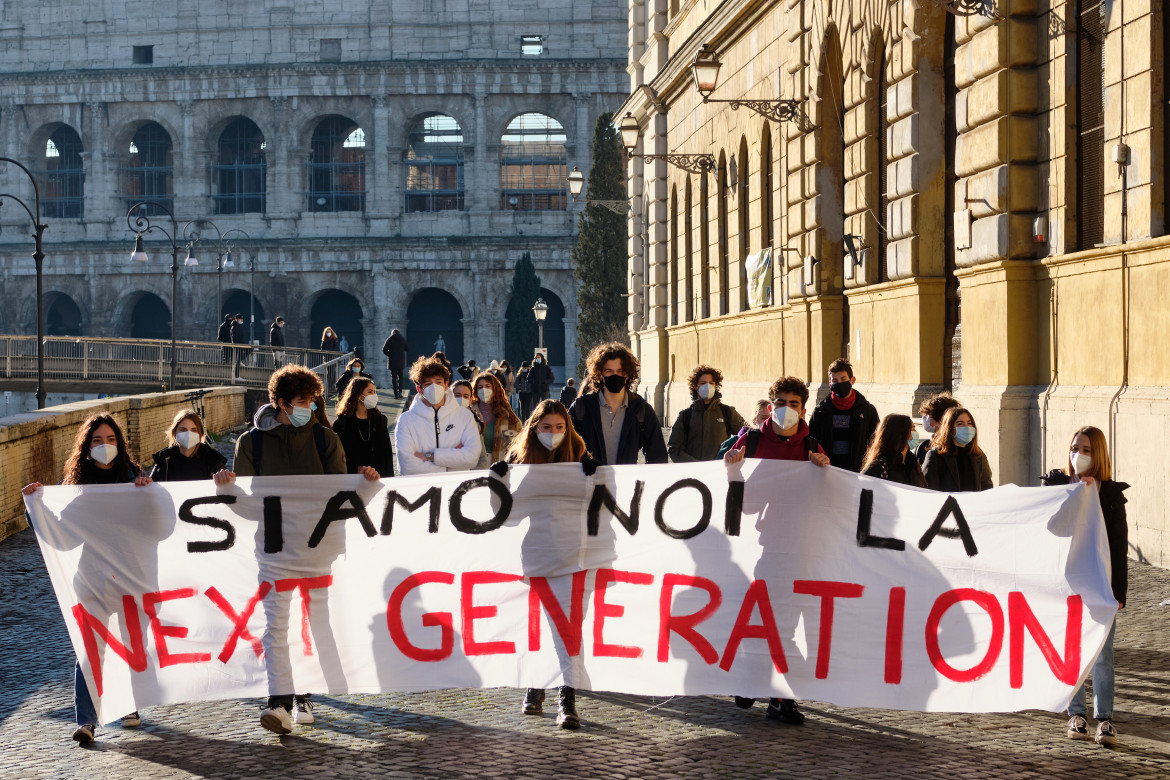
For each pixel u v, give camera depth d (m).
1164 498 14.44
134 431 27.45
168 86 88.31
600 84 86.88
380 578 9.80
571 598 9.81
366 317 87.75
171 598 9.64
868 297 23.48
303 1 88.69
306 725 9.43
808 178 26.48
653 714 9.72
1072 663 9.17
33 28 90.69
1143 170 15.20
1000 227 17.80
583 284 69.12
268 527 9.70
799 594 9.66
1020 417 17.55
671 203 42.72
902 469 10.33
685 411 13.71
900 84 21.41
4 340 55.00
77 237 89.94
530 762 8.38
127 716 9.50
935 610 9.51
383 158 87.50
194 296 88.69
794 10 27.19
